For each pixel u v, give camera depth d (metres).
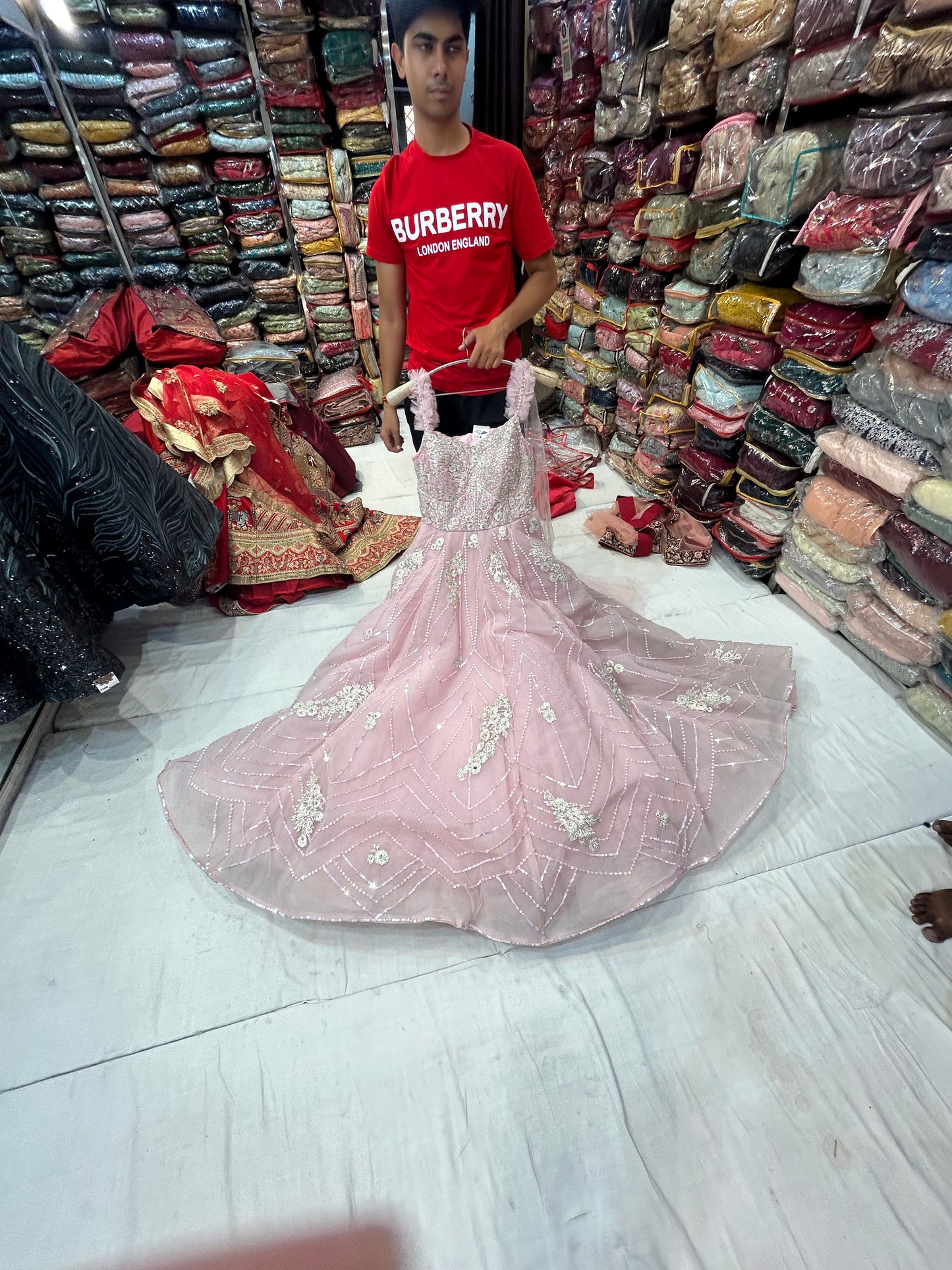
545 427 3.22
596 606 1.59
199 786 1.35
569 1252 0.83
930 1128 0.92
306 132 2.77
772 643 1.83
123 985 1.12
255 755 1.39
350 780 1.27
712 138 1.72
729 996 1.07
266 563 2.08
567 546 2.35
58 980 1.13
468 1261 0.82
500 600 1.35
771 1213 0.85
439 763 1.26
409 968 1.13
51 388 1.35
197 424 1.98
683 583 2.12
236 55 2.54
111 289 2.97
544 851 1.13
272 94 2.64
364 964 1.14
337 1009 1.08
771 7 1.45
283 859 1.21
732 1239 0.83
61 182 2.72
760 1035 1.02
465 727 1.27
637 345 2.39
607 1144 0.92
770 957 1.12
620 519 2.34
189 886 1.28
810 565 1.81
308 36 2.64
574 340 2.88
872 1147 0.90
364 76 2.64
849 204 1.38
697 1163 0.89
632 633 1.57
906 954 1.11
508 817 1.17
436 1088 0.98
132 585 1.69
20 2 2.22
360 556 2.31
